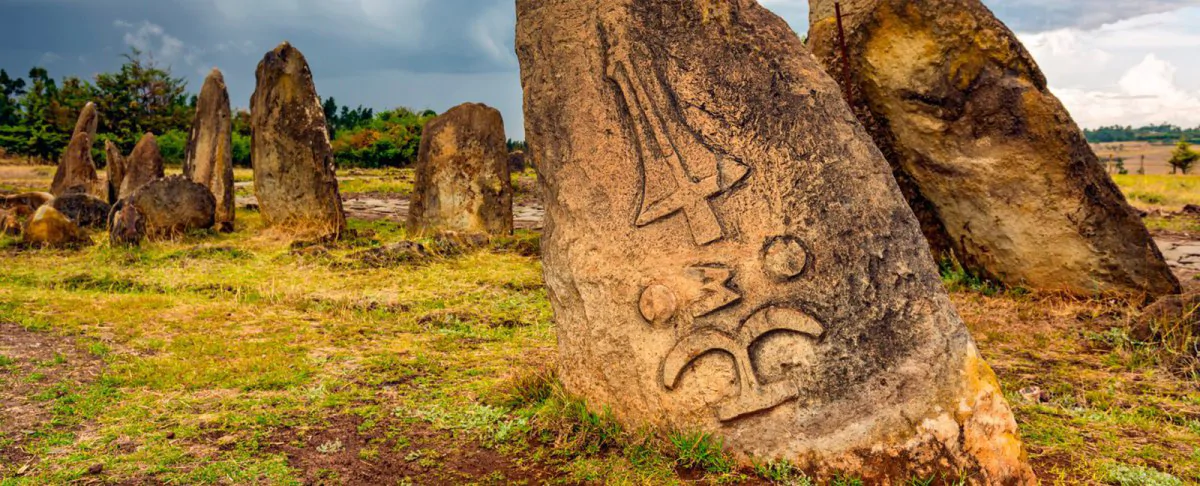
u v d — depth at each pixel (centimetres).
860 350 352
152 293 777
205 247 999
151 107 4566
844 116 384
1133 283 754
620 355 387
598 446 381
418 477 360
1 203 1374
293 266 922
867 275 359
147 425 414
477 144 1171
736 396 362
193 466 365
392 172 3073
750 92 395
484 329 656
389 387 493
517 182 2255
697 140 393
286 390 483
